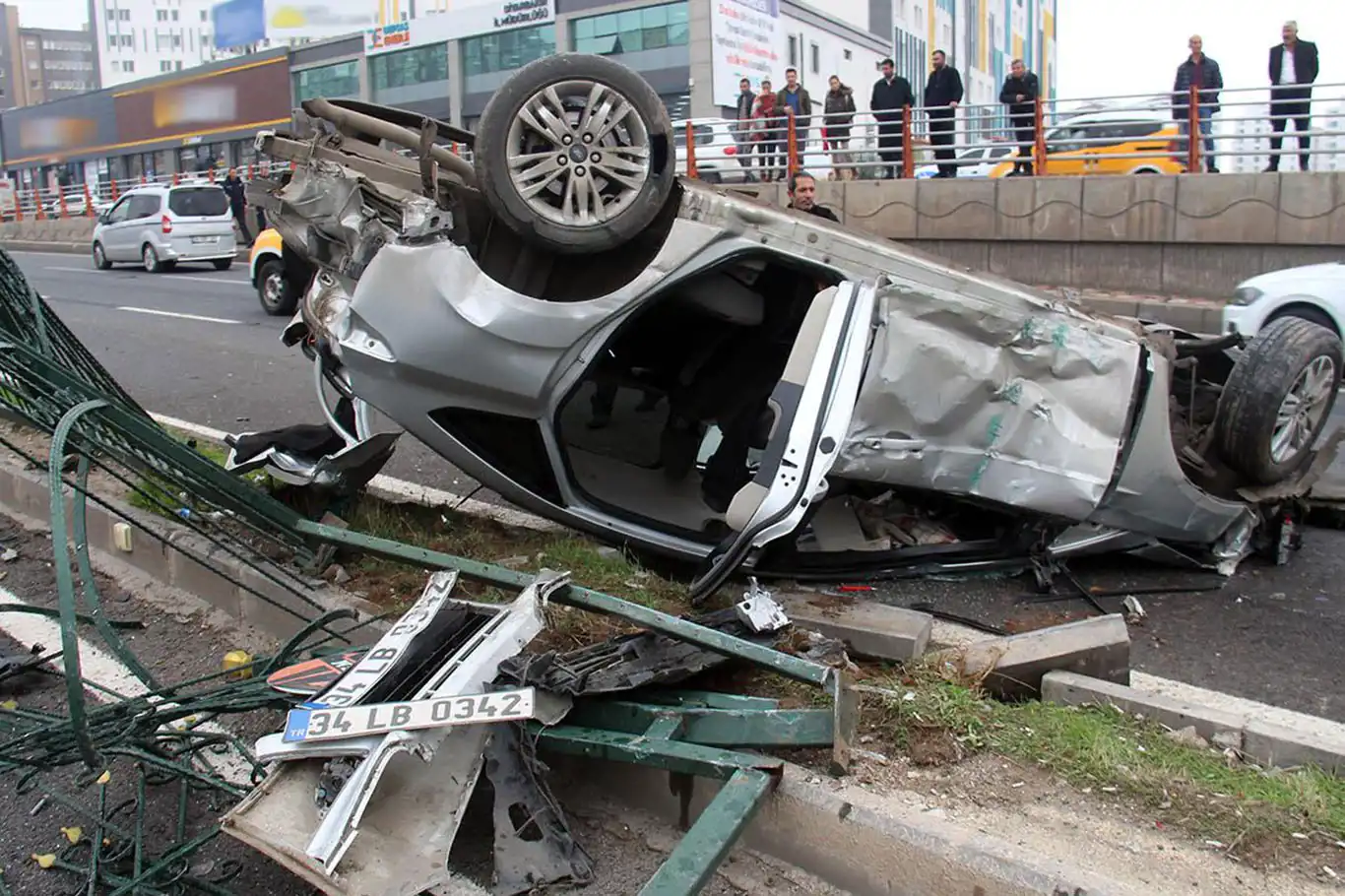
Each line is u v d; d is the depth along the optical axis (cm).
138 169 4938
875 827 256
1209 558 513
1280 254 1259
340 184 432
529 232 416
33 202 3625
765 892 264
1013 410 431
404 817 253
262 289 1348
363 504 507
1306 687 395
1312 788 282
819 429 396
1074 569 514
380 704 258
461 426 442
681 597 418
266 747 261
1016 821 264
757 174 1709
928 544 477
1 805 312
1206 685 396
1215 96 1376
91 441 392
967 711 314
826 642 350
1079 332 437
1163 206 1315
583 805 300
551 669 296
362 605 399
